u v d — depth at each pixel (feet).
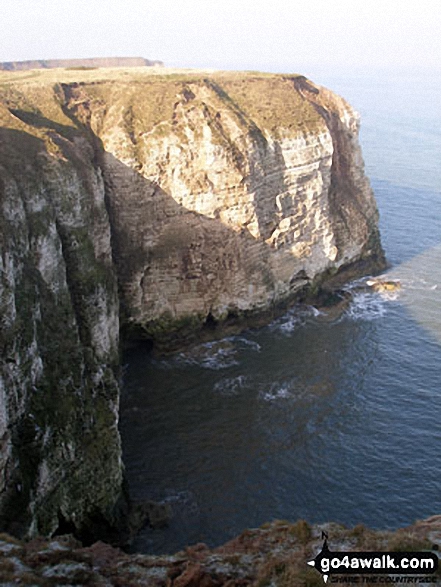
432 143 534.37
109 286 164.35
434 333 200.95
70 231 145.38
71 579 69.10
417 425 153.28
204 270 191.21
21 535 96.68
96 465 119.96
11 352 102.53
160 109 190.39
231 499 129.18
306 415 157.89
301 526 77.56
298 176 209.77
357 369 179.52
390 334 200.34
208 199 186.70
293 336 199.52
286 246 209.46
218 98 204.03
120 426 152.76
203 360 185.26
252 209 192.75
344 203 241.96
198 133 186.91
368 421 155.12
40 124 167.32
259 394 167.43
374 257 254.88
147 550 116.37
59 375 119.55
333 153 243.19
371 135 580.30
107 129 183.73
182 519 123.85
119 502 123.24
